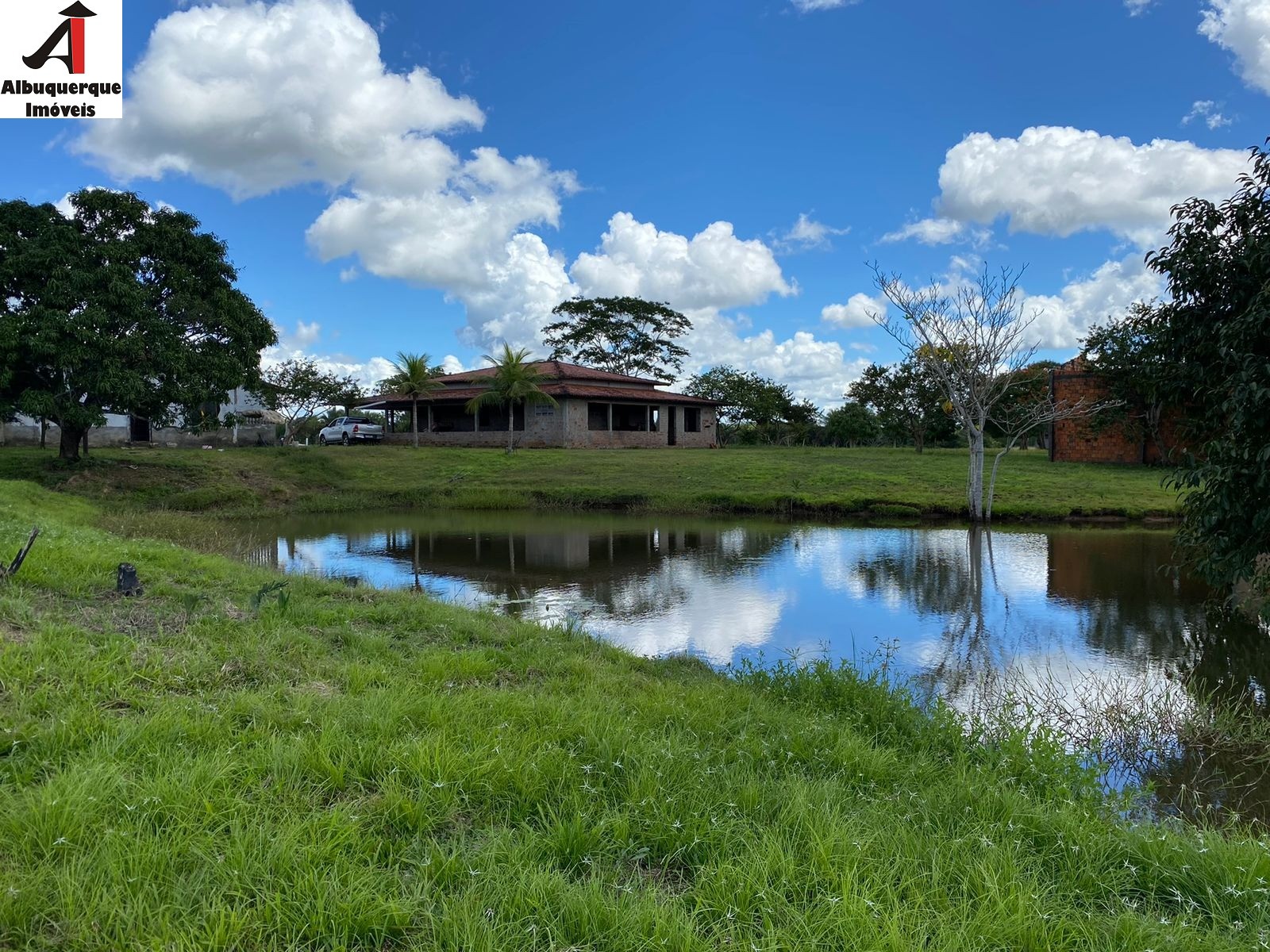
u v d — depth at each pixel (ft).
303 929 7.73
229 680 15.12
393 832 9.80
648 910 8.29
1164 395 25.13
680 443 137.28
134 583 21.93
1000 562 45.19
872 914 8.36
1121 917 8.83
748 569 43.06
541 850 9.60
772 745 14.76
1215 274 22.26
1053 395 98.94
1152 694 21.88
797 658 25.99
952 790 13.20
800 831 10.48
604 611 32.55
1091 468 89.97
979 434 62.75
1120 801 13.83
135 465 77.00
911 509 68.59
